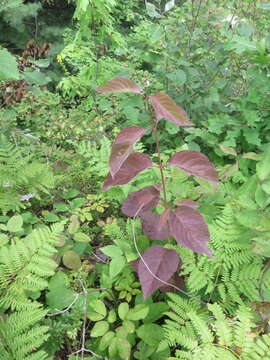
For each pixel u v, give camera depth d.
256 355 1.09
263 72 2.58
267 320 1.34
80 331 1.50
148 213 1.61
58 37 7.26
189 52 3.31
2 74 2.11
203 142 3.10
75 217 1.84
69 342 1.44
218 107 3.09
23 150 2.45
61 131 3.28
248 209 1.68
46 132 3.33
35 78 2.81
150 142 3.07
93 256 1.89
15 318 1.26
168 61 3.38
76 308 1.45
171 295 1.43
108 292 1.64
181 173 1.88
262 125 2.87
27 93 3.92
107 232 1.82
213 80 3.22
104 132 3.28
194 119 3.17
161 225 1.55
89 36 3.43
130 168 1.42
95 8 3.11
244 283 1.47
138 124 3.17
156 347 1.37
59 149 2.96
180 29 3.31
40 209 2.27
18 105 4.03
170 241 1.68
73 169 2.51
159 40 3.46
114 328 1.53
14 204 2.00
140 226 1.84
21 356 1.16
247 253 1.55
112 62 3.86
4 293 1.40
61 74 6.64
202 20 3.37
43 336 1.21
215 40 3.46
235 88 3.47
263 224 1.56
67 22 7.86
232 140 2.74
